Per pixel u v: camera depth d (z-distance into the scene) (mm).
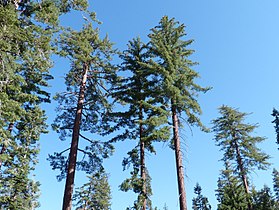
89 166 17922
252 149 27297
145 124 16703
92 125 19547
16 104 11258
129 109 19016
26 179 22469
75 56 17859
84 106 18906
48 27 13555
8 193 22312
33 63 12664
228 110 30016
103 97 19391
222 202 22203
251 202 22531
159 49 18750
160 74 18312
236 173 27328
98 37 20141
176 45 20125
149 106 17078
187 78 18172
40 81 18938
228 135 28844
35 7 13203
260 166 26797
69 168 15984
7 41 11047
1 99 10578
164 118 16266
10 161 20469
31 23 12859
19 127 22531
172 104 17656
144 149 18094
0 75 10680
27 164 22141
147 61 19594
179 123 18172
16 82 11969
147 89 18953
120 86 19984
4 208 21469
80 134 17531
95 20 16000
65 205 14664
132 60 20688
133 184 16016
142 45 21234
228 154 27906
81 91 19031
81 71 20156
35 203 25547
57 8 13727
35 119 23344
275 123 28281
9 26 10797
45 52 12484
